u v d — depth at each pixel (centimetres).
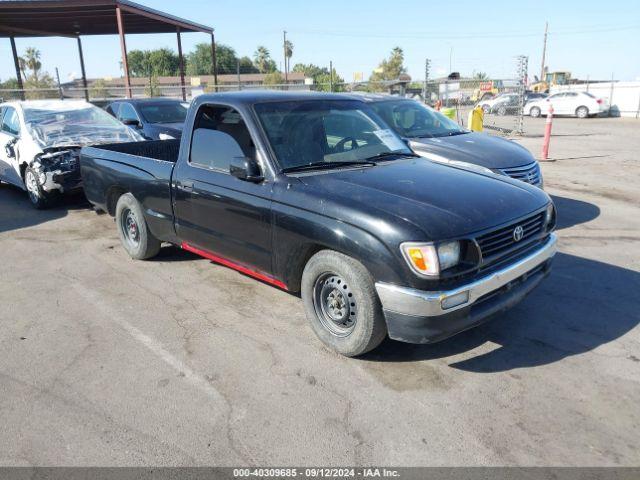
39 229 719
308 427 299
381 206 336
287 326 423
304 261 388
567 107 2938
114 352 385
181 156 479
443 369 357
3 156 893
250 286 507
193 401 324
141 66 8656
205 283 516
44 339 407
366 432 294
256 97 438
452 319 319
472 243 322
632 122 2573
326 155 420
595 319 427
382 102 794
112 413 314
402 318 321
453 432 293
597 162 1252
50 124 848
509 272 343
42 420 308
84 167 627
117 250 624
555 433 291
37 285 517
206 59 8831
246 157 398
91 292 498
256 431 296
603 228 695
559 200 867
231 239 434
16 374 358
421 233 312
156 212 519
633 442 283
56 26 2361
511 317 432
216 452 280
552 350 380
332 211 347
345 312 360
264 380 346
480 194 365
